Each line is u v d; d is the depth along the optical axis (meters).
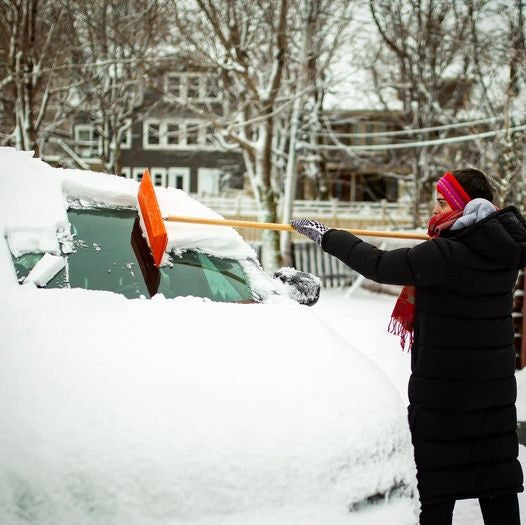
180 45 12.61
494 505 2.46
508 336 2.45
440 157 18.20
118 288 2.73
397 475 2.00
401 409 2.20
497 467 2.40
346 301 11.22
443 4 14.78
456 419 2.35
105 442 1.77
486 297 2.38
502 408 2.42
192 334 2.31
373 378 2.29
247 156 13.02
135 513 1.68
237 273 3.07
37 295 2.37
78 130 23.52
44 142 15.19
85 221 3.08
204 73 14.12
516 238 2.36
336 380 2.21
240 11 12.18
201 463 1.79
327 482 1.87
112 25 11.95
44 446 1.73
